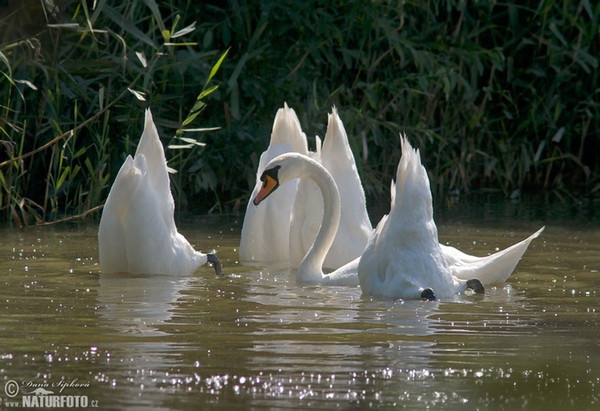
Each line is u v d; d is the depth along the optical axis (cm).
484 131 2191
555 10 2241
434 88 2142
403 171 1110
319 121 1983
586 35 2195
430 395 712
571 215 1742
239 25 1928
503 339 873
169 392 710
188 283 1161
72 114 1750
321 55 2102
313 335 877
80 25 1675
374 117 2091
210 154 1911
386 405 690
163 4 1900
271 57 1980
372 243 1125
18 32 1582
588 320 955
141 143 1247
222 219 1712
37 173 1727
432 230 1109
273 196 1365
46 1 1548
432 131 2005
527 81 2256
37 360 785
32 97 1670
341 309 1001
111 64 1656
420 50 2078
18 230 1539
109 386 723
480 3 2184
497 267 1166
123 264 1210
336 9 2072
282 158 1255
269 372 759
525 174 2227
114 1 1770
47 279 1153
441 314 979
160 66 1806
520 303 1041
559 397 711
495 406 692
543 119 2227
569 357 815
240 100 1969
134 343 840
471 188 2191
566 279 1184
